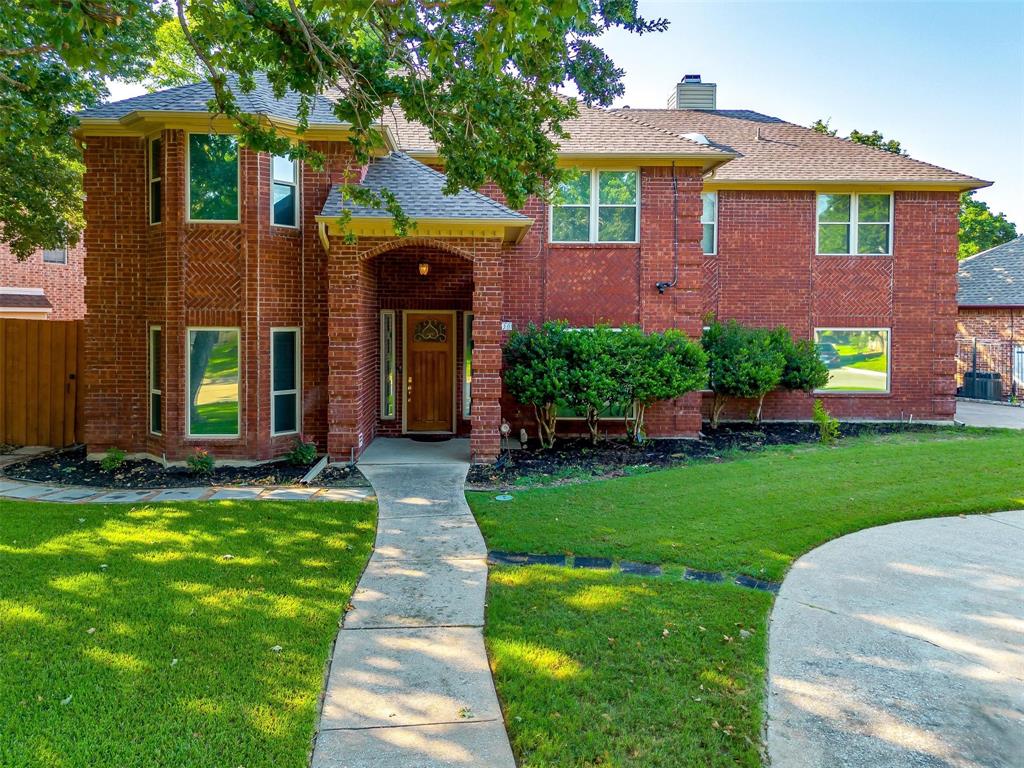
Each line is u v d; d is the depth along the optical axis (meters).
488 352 11.14
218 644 4.59
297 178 11.73
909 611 5.36
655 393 12.33
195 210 11.05
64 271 20.25
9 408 13.11
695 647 4.61
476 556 6.58
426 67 7.82
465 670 4.36
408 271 14.01
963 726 3.80
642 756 3.45
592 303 13.86
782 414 16.42
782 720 3.83
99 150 11.45
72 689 3.99
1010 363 22.25
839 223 16.44
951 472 10.23
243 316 11.09
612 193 13.84
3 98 7.51
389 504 8.58
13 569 5.99
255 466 11.11
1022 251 23.95
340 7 5.45
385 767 3.36
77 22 4.86
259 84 11.81
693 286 13.86
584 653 4.52
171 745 3.48
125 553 6.48
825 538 7.17
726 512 8.02
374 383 13.63
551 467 10.97
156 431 11.66
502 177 7.51
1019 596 5.68
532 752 3.47
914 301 16.48
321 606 5.27
